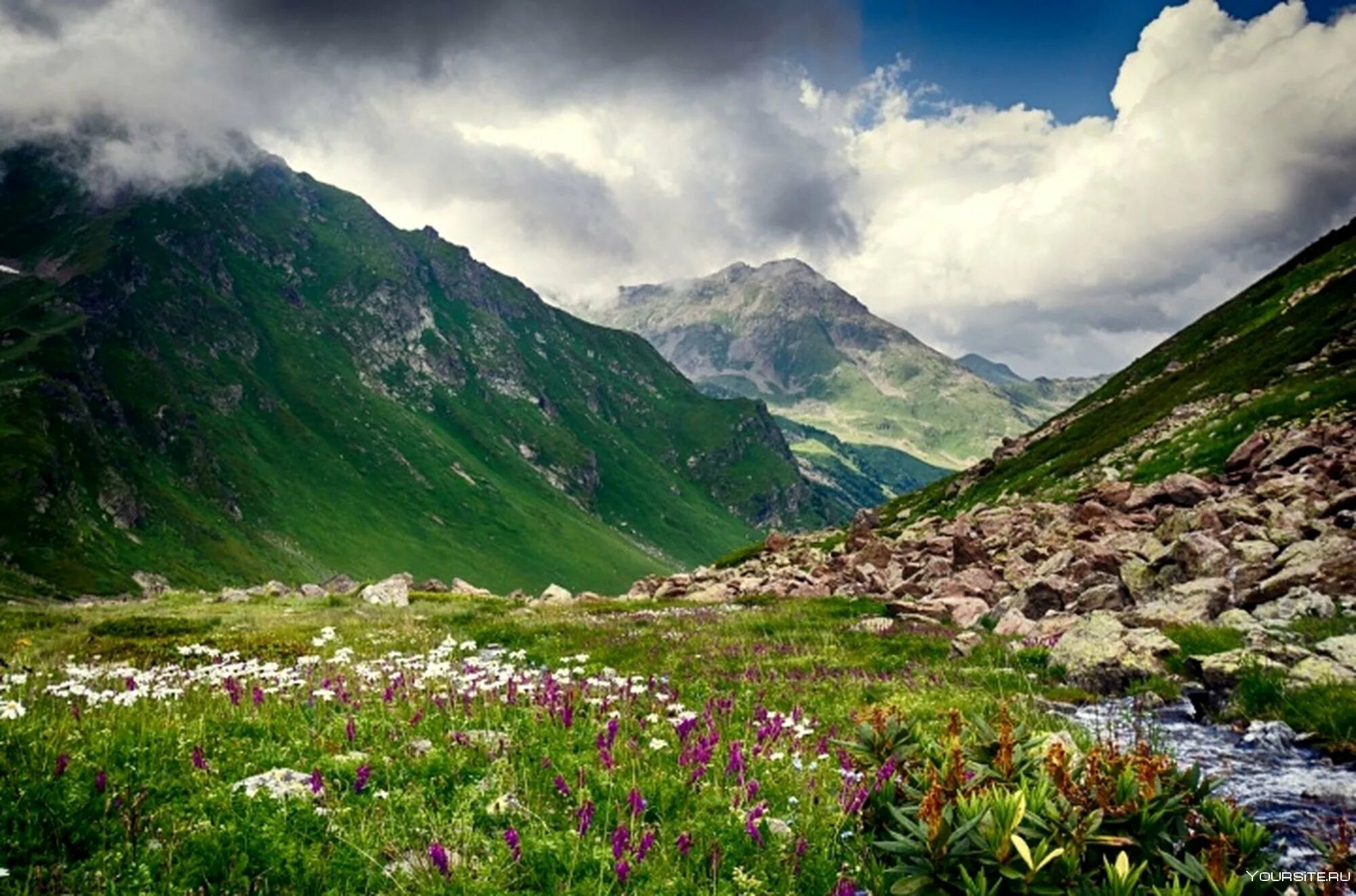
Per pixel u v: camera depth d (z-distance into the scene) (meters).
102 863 6.21
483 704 11.63
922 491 108.56
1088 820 5.84
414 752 9.27
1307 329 61.88
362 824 7.11
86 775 7.54
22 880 5.96
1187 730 13.21
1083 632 17.86
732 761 8.93
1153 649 16.38
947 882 5.68
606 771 8.71
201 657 22.70
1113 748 6.98
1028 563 33.81
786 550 67.81
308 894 6.16
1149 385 88.94
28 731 8.41
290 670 13.62
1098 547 29.92
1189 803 6.30
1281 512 26.67
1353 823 9.09
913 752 7.90
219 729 10.02
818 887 6.70
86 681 13.45
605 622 31.62
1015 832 5.78
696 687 16.62
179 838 6.63
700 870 6.84
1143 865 5.30
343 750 9.45
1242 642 16.72
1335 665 13.98
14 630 31.14
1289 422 41.81
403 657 16.05
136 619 32.47
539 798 8.13
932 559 37.09
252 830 6.65
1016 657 18.95
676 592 48.03
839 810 7.88
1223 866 5.54
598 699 11.73
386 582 46.47
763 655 21.59
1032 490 69.06
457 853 6.80
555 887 6.32
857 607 31.77
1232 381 63.12
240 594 51.75
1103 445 68.25
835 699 15.64
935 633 24.50
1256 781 10.62
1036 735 7.55
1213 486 36.56
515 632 29.08
